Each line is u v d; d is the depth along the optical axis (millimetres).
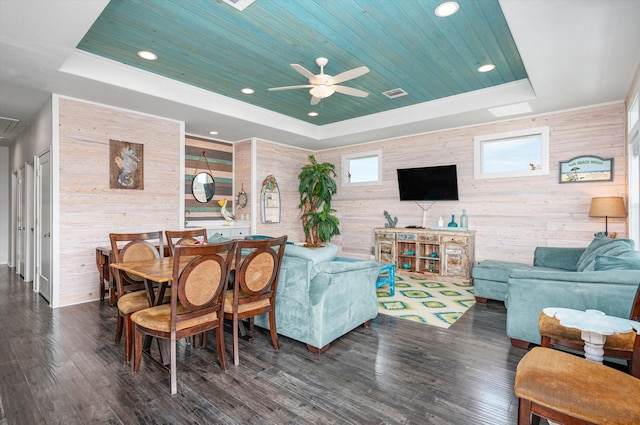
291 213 7113
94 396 2098
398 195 6312
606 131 4301
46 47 2809
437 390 2176
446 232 5262
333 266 2797
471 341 2971
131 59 3590
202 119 5043
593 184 4398
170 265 2684
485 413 1933
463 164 5504
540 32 2559
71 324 3381
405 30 3006
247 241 2449
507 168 5172
